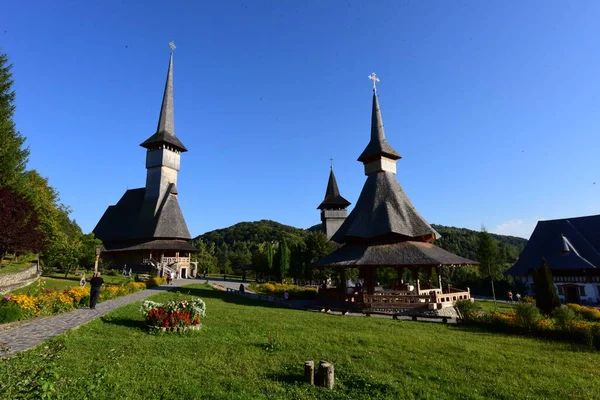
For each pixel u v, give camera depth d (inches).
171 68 2632.9
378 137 1268.5
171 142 2481.5
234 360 367.9
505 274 1851.6
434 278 1955.0
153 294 1019.3
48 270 1553.9
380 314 850.1
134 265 2247.8
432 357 415.5
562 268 1631.4
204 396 268.4
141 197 2554.1
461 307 736.3
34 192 1350.9
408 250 1007.0
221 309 785.6
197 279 2087.8
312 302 1107.9
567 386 329.7
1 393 183.6
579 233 1761.8
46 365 217.2
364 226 1114.1
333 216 2893.7
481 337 571.5
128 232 2377.0
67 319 542.0
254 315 714.8
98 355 359.6
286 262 2135.8
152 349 396.2
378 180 1224.2
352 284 1616.6
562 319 585.3
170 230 2294.5
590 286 1544.0
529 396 301.6
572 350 489.4
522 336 597.0
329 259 1088.8
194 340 449.4
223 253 4097.0
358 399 276.4
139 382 287.1
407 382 321.4
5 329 461.4
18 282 989.2
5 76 1154.0
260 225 6205.7
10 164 1100.5
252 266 2518.5
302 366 355.9
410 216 1138.0
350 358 396.8
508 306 1178.6
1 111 1103.6
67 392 234.5
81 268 1831.9
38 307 583.2
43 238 1082.7
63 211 1903.3
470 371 365.4
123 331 486.9
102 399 245.4
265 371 335.9
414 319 784.3
